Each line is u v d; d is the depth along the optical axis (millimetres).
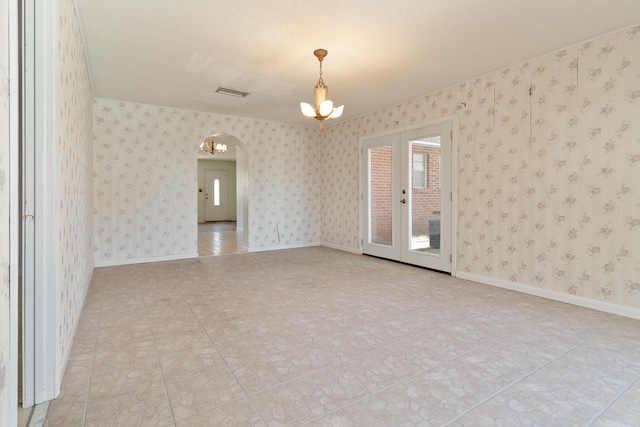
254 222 5949
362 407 1575
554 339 2320
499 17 2662
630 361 2016
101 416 1505
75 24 2523
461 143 4066
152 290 3486
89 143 3996
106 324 2564
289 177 6297
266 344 2236
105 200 4715
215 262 4977
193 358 2045
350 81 4062
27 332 1573
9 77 807
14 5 838
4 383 783
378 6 2520
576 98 3078
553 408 1567
